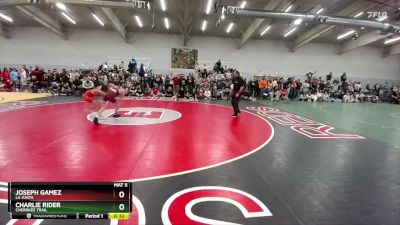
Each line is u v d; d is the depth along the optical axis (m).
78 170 4.12
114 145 5.66
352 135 7.81
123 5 14.92
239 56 25.58
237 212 2.99
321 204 3.27
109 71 19.31
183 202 3.18
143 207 3.03
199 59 25.19
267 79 22.53
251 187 3.71
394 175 4.42
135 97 18.48
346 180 4.13
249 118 10.36
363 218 2.97
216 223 2.74
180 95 19.12
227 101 17.77
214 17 19.33
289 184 3.88
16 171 4.00
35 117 8.73
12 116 8.80
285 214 2.99
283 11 16.27
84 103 13.16
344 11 16.75
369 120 11.34
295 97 21.89
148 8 14.68
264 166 4.66
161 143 5.99
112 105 12.83
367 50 26.62
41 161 4.50
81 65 24.02
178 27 22.70
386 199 3.48
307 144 6.49
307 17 15.45
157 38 24.75
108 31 24.16
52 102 13.28
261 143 6.37
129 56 24.52
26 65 23.52
